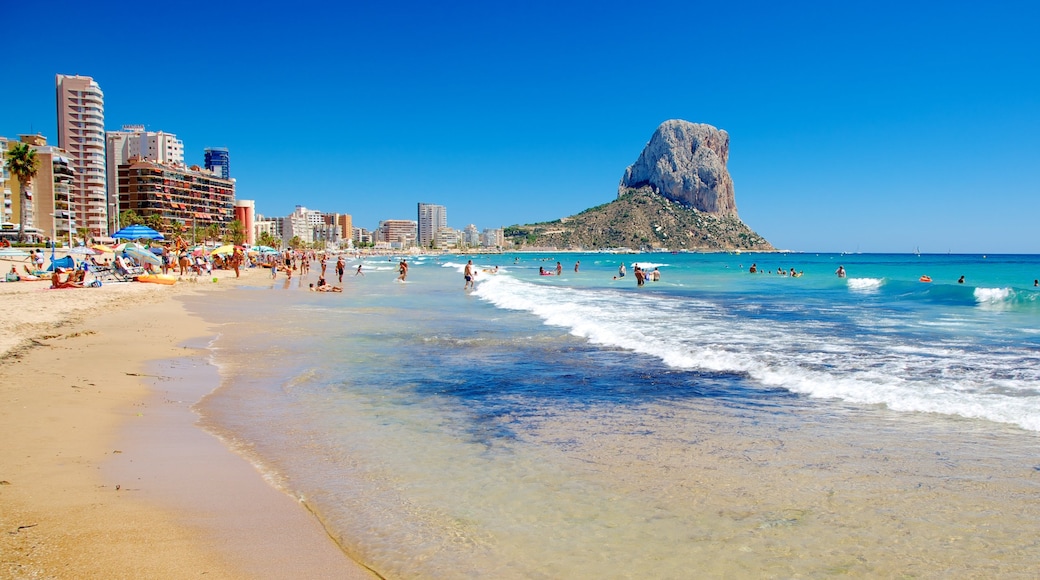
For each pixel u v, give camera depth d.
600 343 15.40
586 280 52.88
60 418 7.89
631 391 10.10
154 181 134.50
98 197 132.38
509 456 6.84
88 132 130.62
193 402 9.36
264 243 164.12
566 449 7.07
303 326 18.98
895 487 5.78
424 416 8.59
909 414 8.38
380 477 6.17
